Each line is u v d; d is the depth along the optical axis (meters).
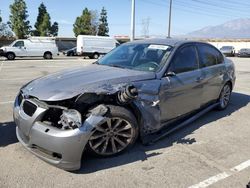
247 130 5.69
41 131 3.68
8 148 4.45
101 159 4.16
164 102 4.66
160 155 4.40
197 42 5.89
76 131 3.59
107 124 3.99
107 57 5.52
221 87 6.60
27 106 3.96
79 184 3.57
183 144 4.85
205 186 3.66
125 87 3.94
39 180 3.62
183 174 3.90
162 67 4.76
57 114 3.82
